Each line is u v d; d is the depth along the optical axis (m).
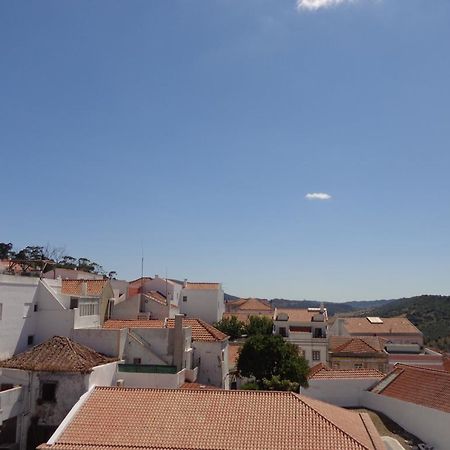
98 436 27.12
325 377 42.81
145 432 27.47
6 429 33.22
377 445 26.95
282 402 30.05
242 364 52.31
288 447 26.05
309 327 83.94
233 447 26.09
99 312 47.38
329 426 27.56
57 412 33.44
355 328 90.69
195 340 49.22
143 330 43.41
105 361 37.72
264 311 113.12
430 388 36.69
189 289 90.56
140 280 86.12
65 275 72.81
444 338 120.88
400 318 95.88
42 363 34.66
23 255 92.56
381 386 40.97
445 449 32.78
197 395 31.00
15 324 38.56
